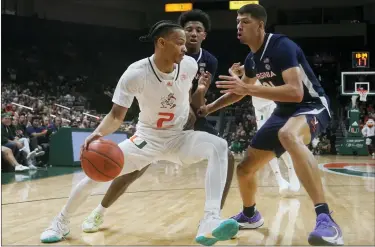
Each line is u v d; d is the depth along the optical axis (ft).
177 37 8.86
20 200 15.64
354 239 9.12
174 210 13.32
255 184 10.49
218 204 8.62
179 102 9.49
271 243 9.04
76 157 31.86
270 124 9.95
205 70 11.19
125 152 9.46
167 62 9.05
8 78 59.72
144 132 9.69
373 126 52.11
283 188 15.85
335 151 53.83
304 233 10.02
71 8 66.74
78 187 9.43
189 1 68.03
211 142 9.20
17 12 61.72
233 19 70.49
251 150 10.23
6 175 24.97
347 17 71.61
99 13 68.95
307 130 9.30
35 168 28.96
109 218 11.99
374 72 54.44
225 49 71.56
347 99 67.26
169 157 9.80
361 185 19.84
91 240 9.37
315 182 8.71
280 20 70.44
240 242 9.10
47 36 64.34
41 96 56.39
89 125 42.83
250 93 8.93
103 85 68.85
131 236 9.76
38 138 32.17
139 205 14.30
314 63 70.85
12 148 27.35
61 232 9.39
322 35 67.82
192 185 20.53
